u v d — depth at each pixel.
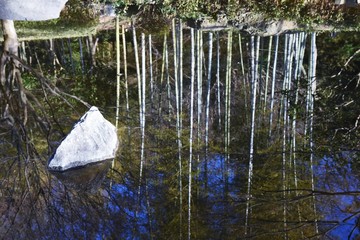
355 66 9.05
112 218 6.61
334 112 7.16
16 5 6.40
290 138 8.02
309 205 6.66
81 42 10.03
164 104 9.18
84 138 6.93
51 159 6.82
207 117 8.29
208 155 7.87
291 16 7.67
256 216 6.56
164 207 6.82
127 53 10.22
